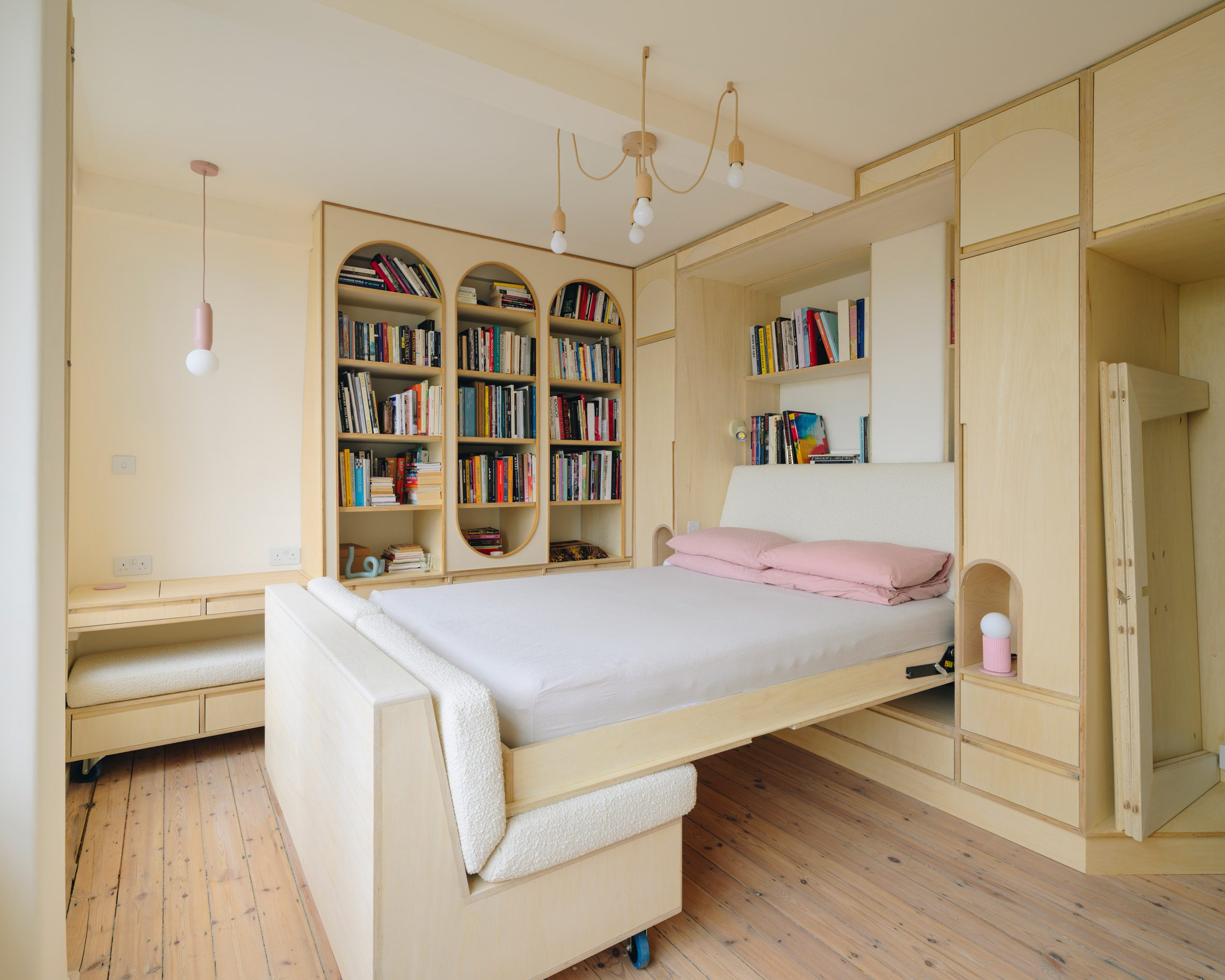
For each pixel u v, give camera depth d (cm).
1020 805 216
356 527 365
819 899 186
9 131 115
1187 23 177
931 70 204
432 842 127
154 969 158
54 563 119
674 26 185
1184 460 240
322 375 314
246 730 318
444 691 132
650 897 159
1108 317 207
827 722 284
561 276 390
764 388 405
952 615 247
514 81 192
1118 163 191
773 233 315
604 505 427
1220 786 236
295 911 181
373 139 257
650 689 167
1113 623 202
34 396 115
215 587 297
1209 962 163
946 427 284
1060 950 167
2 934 113
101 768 268
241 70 214
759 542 309
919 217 281
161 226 311
